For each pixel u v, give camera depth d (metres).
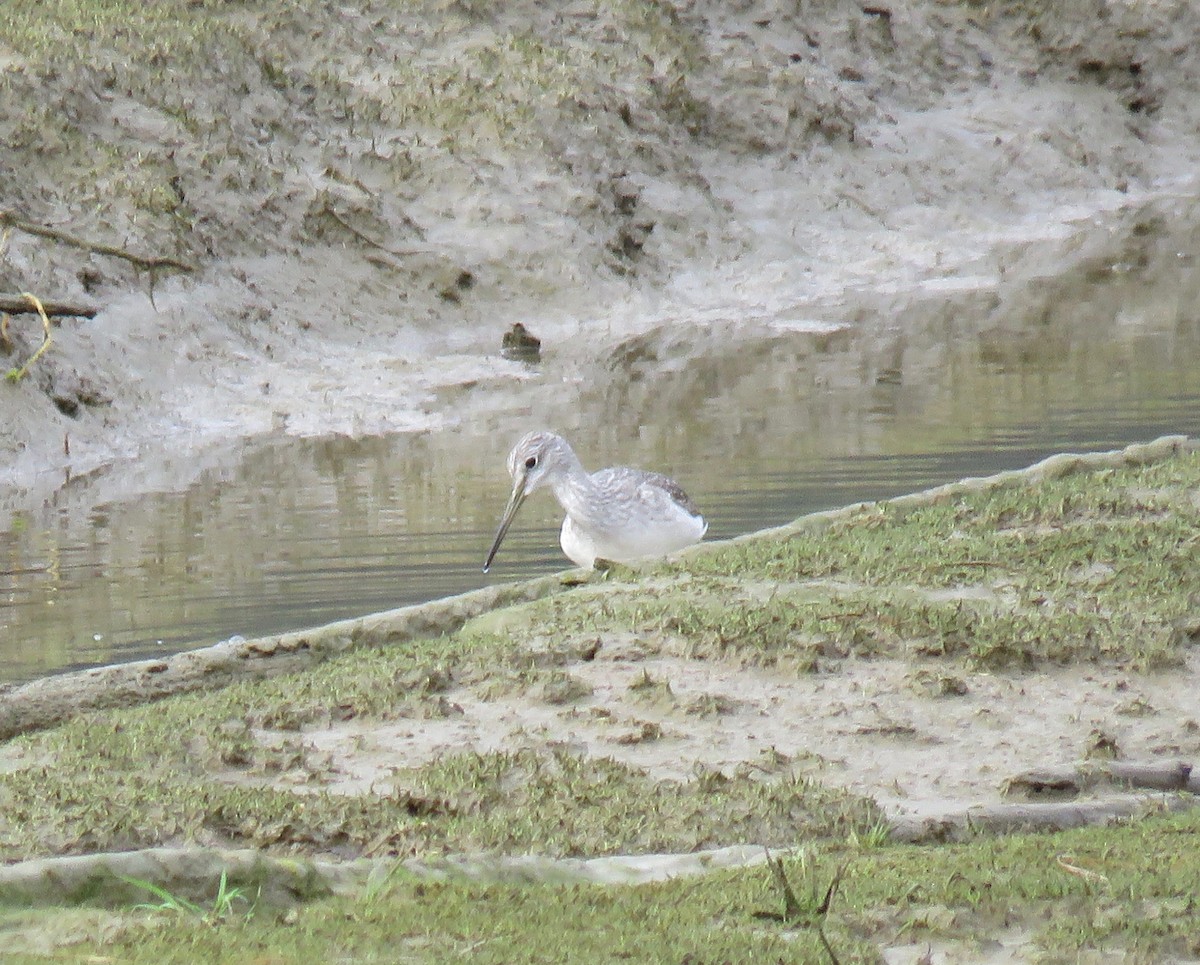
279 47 25.78
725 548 12.12
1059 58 34.12
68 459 18.42
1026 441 17.56
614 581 11.43
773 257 27.14
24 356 19.06
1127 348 22.59
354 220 23.86
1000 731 8.80
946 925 6.16
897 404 19.62
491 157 25.39
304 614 12.68
